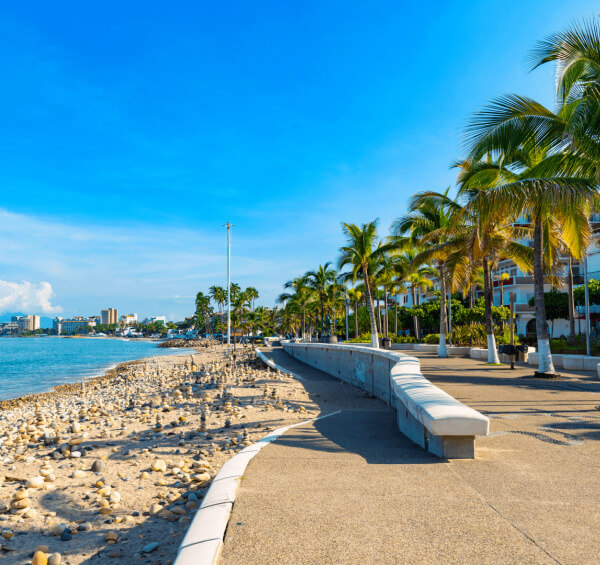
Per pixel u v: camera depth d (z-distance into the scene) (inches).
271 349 1894.7
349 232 1205.7
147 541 171.3
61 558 158.2
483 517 136.3
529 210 571.8
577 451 219.5
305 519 136.7
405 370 346.9
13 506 208.8
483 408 351.3
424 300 2755.9
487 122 534.0
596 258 1712.6
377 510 143.4
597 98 417.1
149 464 282.7
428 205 971.9
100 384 1273.4
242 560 112.0
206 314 6505.9
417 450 235.3
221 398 558.9
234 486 169.3
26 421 538.3
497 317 1515.7
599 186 517.0
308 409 482.3
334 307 2615.7
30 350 4741.6
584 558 109.8
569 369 741.3
